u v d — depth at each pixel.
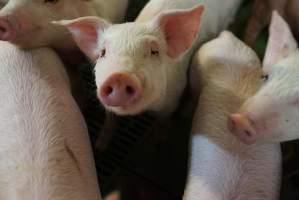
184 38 0.98
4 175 0.93
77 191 0.92
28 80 1.03
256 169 0.97
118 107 0.89
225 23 1.35
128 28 0.93
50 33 1.09
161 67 0.94
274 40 1.06
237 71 1.11
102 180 1.17
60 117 1.00
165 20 0.95
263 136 0.94
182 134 1.26
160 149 1.23
